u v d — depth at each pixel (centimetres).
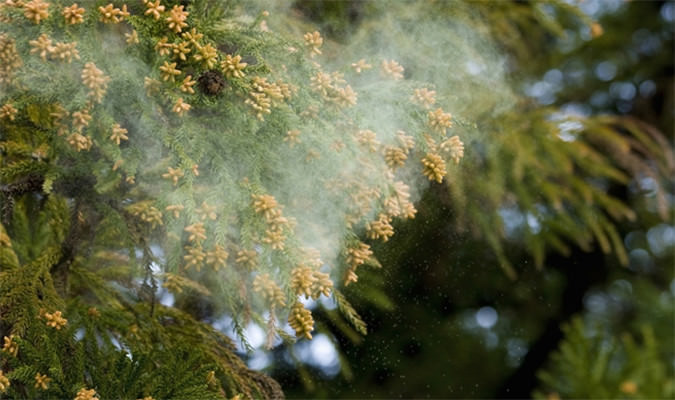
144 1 150
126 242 159
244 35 154
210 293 167
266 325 163
